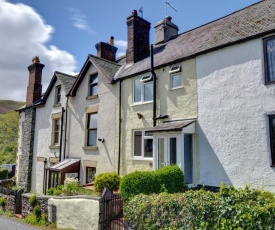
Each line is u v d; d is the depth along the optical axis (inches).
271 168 326.6
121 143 535.2
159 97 479.2
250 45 368.5
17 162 870.4
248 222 180.5
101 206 300.5
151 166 467.2
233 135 368.5
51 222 375.9
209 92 405.7
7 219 431.8
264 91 345.4
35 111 821.9
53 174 641.6
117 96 561.3
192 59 437.7
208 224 203.2
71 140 666.2
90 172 608.1
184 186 373.1
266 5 443.5
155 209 242.1
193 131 413.4
